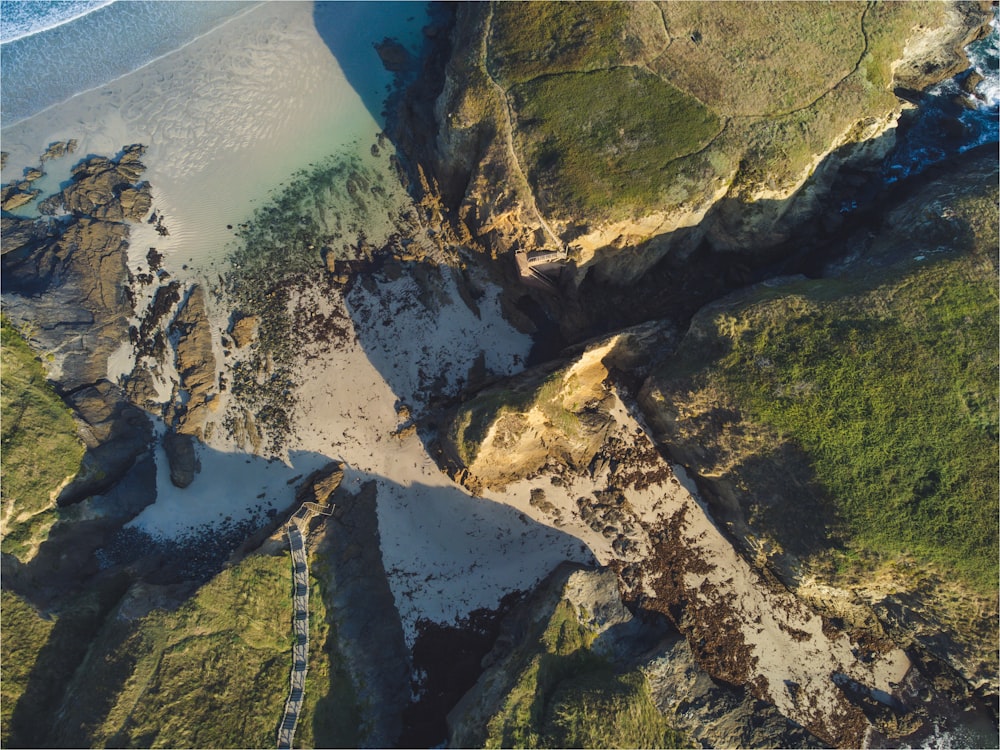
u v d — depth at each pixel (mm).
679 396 23172
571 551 25094
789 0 25000
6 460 24203
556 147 23938
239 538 25703
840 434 20797
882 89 24547
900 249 23547
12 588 23078
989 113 27484
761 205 24312
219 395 26906
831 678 23578
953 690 22484
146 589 23359
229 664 22094
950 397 20438
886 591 21547
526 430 23953
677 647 23125
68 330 26859
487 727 20203
